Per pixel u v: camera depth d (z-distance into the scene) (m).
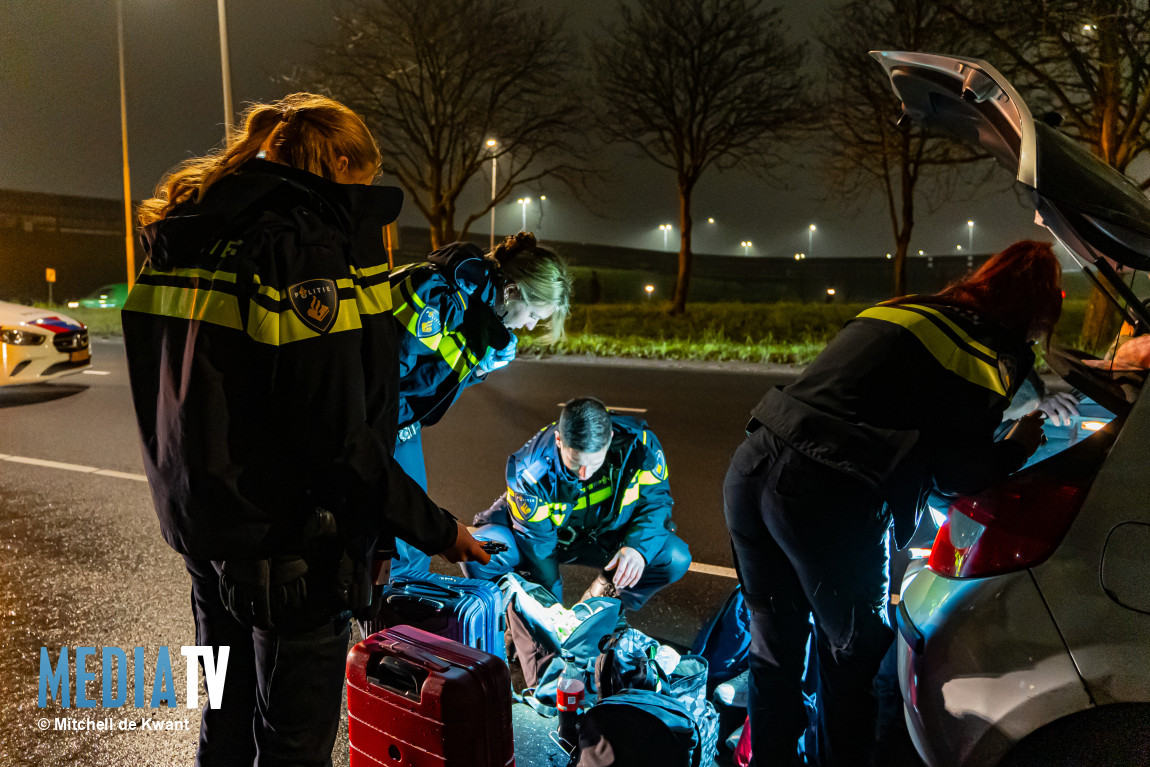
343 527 1.57
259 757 1.69
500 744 1.82
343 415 1.52
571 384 11.13
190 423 1.49
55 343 8.75
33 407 8.71
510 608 2.84
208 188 1.62
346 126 1.73
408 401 2.24
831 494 1.97
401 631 2.01
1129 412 1.70
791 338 17.39
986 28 12.59
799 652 2.25
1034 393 2.46
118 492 5.53
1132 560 1.58
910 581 2.07
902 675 1.95
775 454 2.06
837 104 18.06
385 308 1.67
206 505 1.50
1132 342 2.40
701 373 12.66
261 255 1.52
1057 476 1.75
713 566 4.18
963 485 1.93
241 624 1.72
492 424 8.08
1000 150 2.11
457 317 2.16
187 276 1.55
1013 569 1.72
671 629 3.44
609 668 2.49
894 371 1.96
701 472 6.14
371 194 1.65
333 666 1.69
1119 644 1.56
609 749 2.09
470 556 1.80
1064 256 2.08
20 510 5.12
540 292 2.34
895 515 1.98
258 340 1.49
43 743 2.61
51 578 3.97
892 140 17.75
